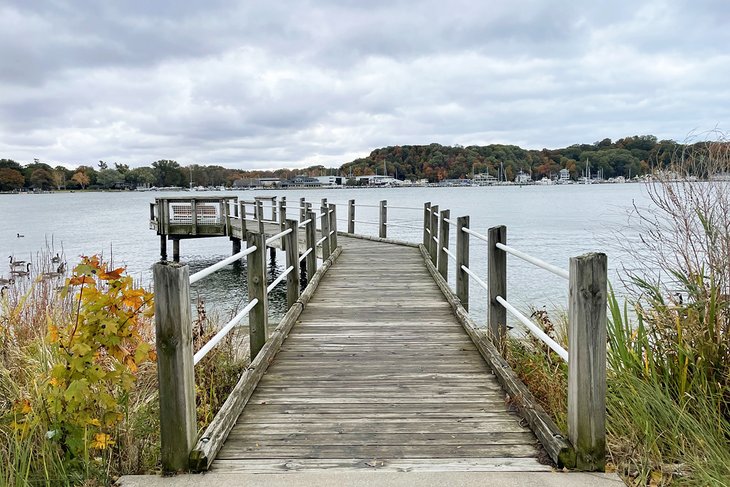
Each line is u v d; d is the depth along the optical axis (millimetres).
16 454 2709
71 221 40594
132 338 3082
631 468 2773
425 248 11109
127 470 2883
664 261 4238
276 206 17922
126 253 22312
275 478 2561
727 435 3201
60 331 3055
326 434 3072
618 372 3564
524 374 3996
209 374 4352
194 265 20062
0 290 5781
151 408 3598
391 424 3195
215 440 2834
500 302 4441
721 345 3477
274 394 3703
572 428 2678
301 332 5281
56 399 2807
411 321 5688
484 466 2664
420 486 2467
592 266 2600
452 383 3887
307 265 8070
